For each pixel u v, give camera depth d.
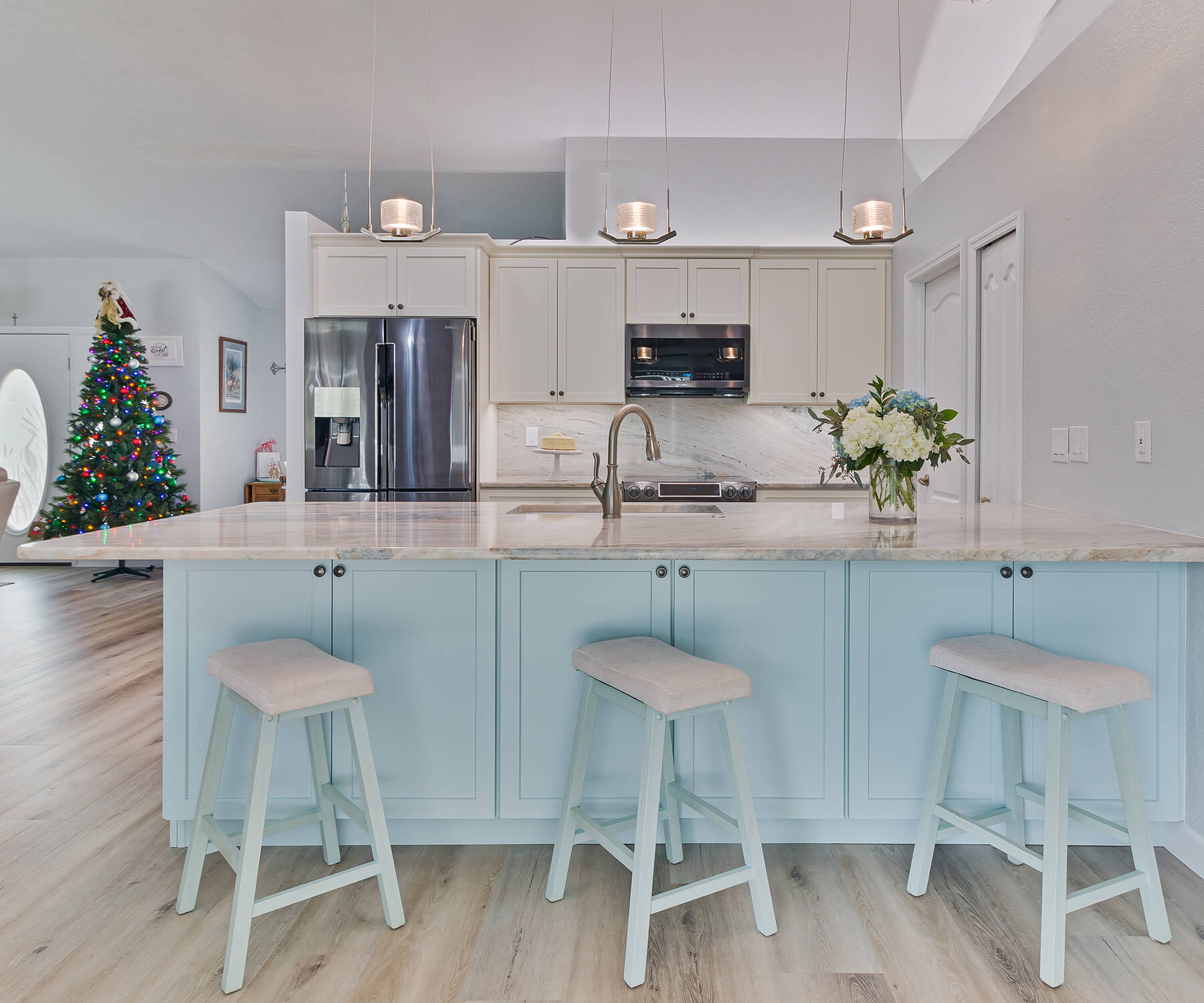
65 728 3.11
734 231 4.88
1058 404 2.75
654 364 4.79
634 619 2.10
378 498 4.52
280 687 1.66
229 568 2.10
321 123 4.61
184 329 6.68
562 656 2.10
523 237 5.62
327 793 2.07
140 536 2.09
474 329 4.52
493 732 2.11
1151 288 2.24
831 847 2.20
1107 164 2.45
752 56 4.00
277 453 7.58
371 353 4.48
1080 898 1.69
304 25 3.74
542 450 5.11
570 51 3.94
